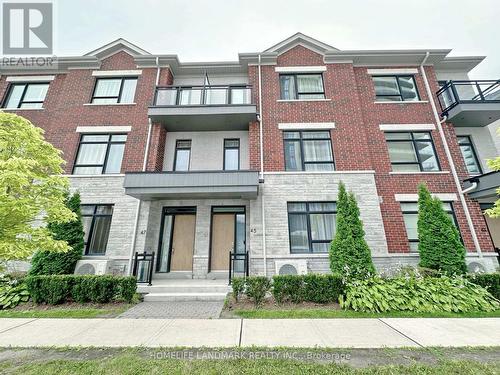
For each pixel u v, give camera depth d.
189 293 7.47
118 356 3.69
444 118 10.72
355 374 3.12
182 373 3.16
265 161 10.23
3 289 6.80
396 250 9.18
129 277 6.90
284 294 6.45
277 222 9.40
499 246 10.57
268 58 11.73
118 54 12.41
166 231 10.40
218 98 11.06
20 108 11.69
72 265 8.57
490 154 10.79
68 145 10.73
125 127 11.02
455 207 9.66
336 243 7.79
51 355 3.76
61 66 12.14
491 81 10.54
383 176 10.19
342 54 11.60
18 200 5.05
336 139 10.48
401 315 5.66
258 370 3.22
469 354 3.71
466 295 6.25
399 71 11.86
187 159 11.38
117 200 9.97
